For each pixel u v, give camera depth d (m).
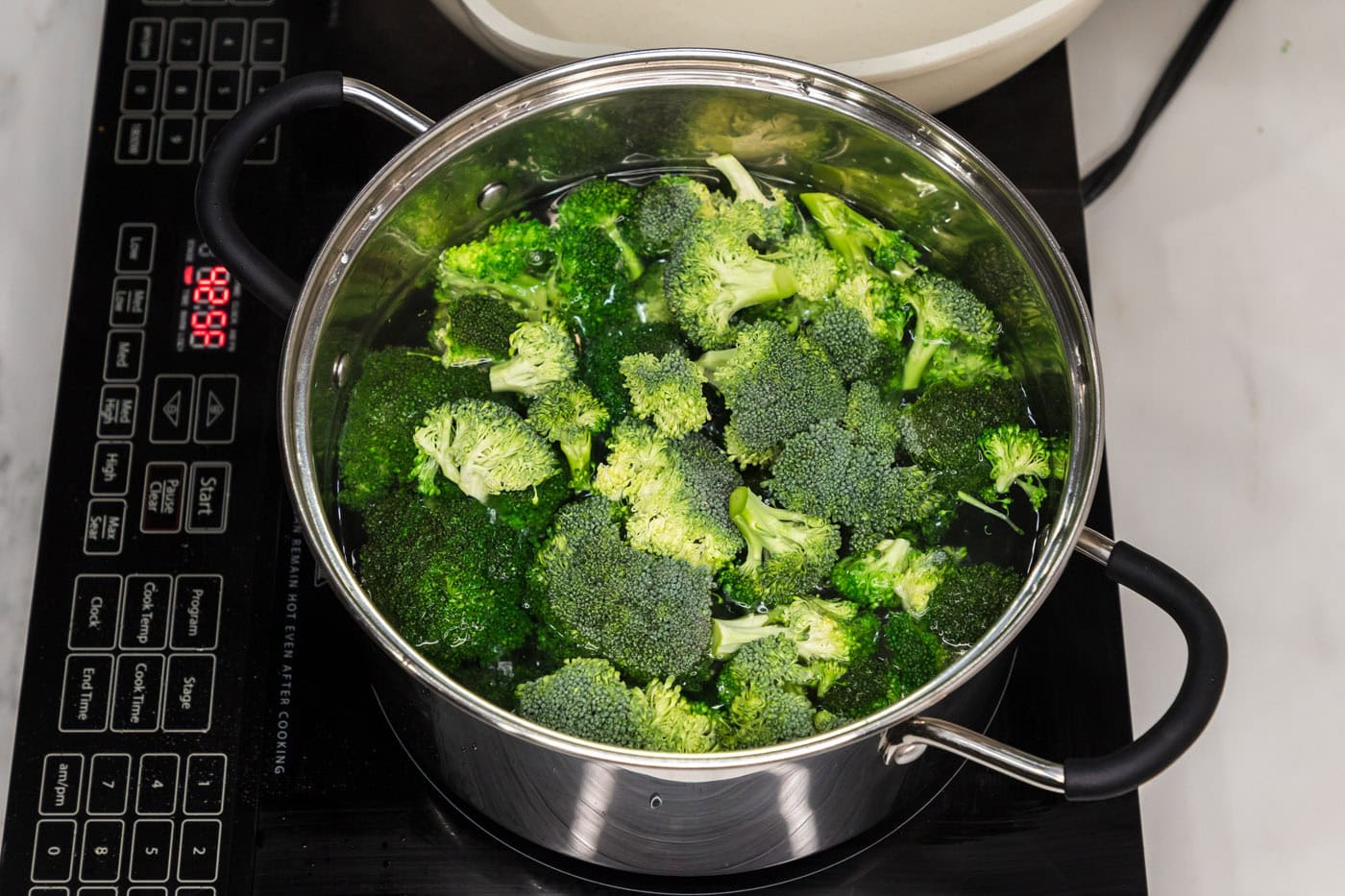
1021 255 0.68
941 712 0.63
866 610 0.67
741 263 0.70
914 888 0.68
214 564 0.70
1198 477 0.80
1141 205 0.84
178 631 0.69
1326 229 0.83
